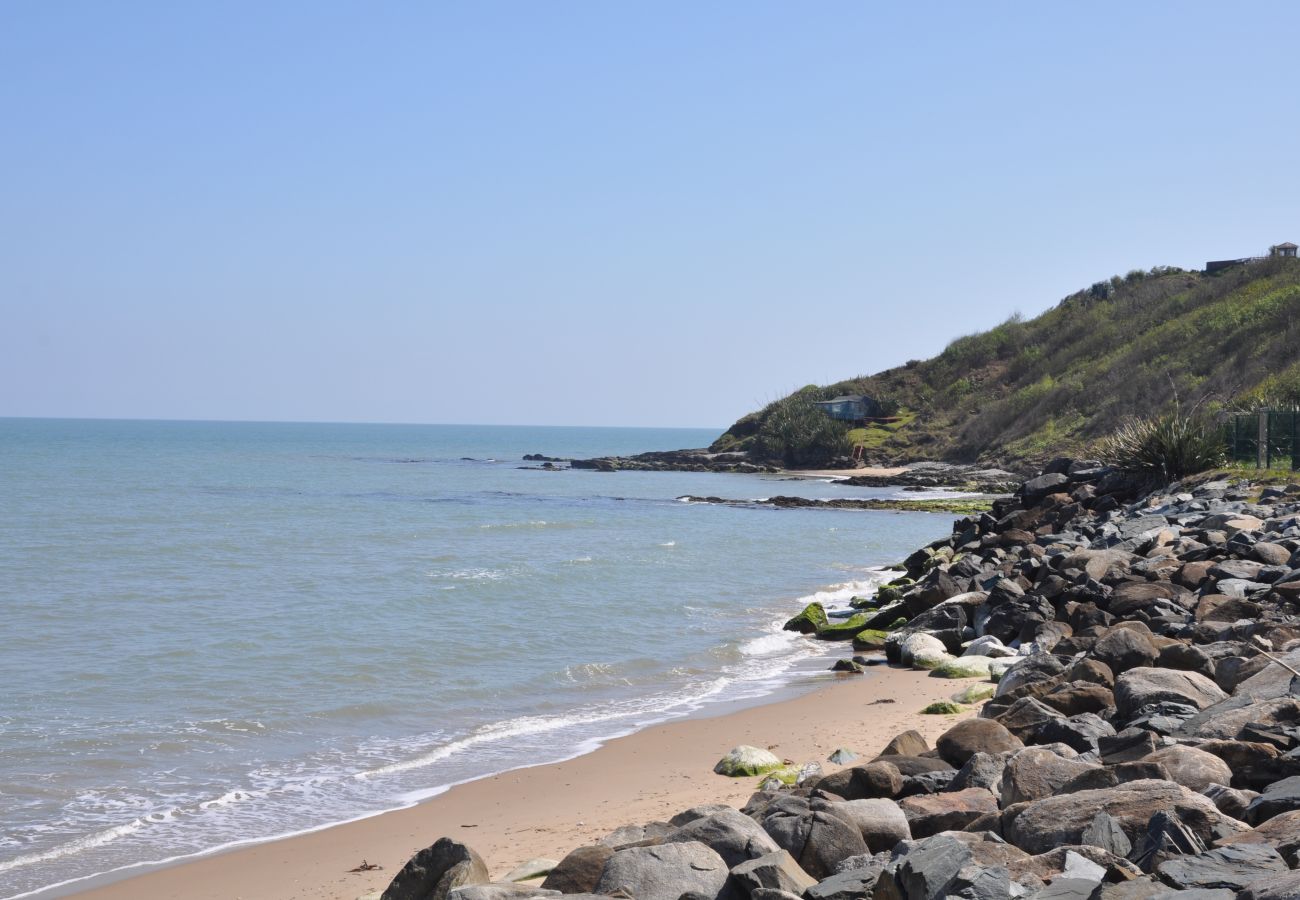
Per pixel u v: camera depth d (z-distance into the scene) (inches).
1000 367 4517.7
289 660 765.3
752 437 4500.5
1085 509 1350.9
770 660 798.5
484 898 272.4
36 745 553.3
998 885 231.8
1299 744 330.3
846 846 300.8
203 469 3996.1
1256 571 722.2
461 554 1488.7
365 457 5531.5
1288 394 2169.0
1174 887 219.3
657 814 435.5
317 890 370.9
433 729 597.6
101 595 1079.0
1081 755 360.8
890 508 2506.2
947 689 663.1
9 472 3548.2
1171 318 3875.5
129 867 398.0
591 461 4431.6
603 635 888.3
